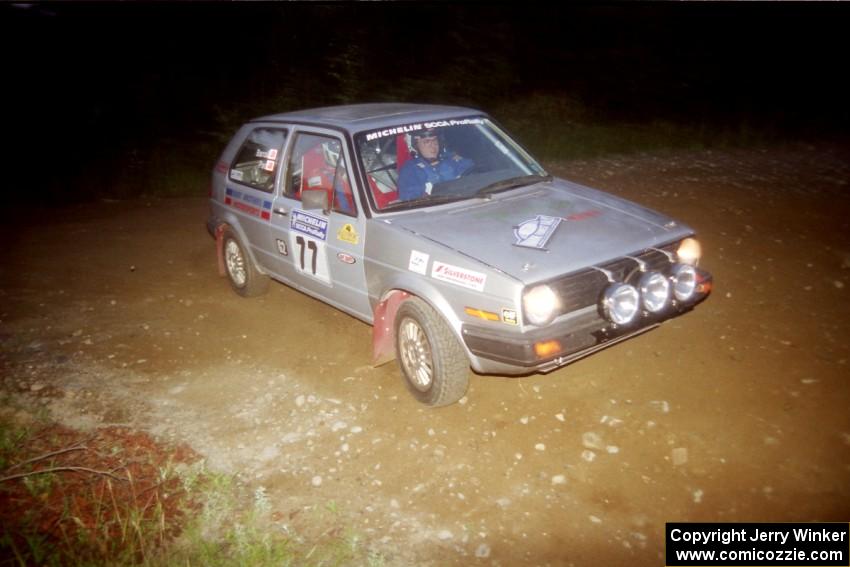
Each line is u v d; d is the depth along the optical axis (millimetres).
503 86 15703
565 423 4320
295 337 5758
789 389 4480
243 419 4613
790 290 5910
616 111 15492
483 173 5125
